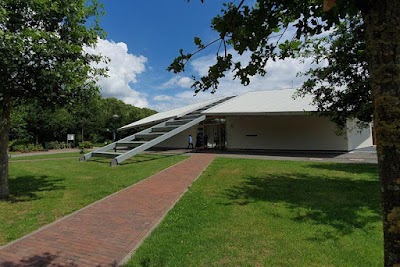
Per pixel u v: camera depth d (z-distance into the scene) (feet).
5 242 16.21
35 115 127.34
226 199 24.23
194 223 18.19
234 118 90.27
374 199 23.84
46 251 14.75
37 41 21.66
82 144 131.23
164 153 77.25
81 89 26.53
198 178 35.27
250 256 13.48
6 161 27.02
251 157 61.82
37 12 23.08
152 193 27.63
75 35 25.40
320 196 25.14
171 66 8.92
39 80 22.93
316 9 8.41
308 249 14.11
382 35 4.76
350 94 28.91
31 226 18.70
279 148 82.38
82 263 13.38
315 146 76.95
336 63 29.01
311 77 32.73
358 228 16.98
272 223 18.01
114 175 39.50
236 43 8.68
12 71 21.62
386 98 4.69
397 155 4.61
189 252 14.01
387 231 4.79
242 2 8.17
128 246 15.21
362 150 75.46
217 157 62.34
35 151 110.93
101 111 156.46
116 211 21.77
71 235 16.93
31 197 26.71
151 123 99.86
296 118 80.12
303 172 39.01
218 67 8.80
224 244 14.84
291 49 9.33
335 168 42.55
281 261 12.94
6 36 18.83
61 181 35.32
